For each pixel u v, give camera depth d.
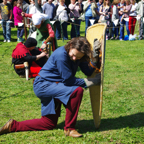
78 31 13.31
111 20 12.64
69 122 3.44
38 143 3.29
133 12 12.48
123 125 3.79
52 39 6.24
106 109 4.43
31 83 6.10
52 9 11.76
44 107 3.56
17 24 11.95
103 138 3.37
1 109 4.48
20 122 3.63
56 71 3.38
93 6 12.17
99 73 3.42
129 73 6.77
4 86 5.85
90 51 3.16
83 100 4.92
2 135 3.53
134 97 5.01
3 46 10.98
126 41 12.38
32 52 5.23
